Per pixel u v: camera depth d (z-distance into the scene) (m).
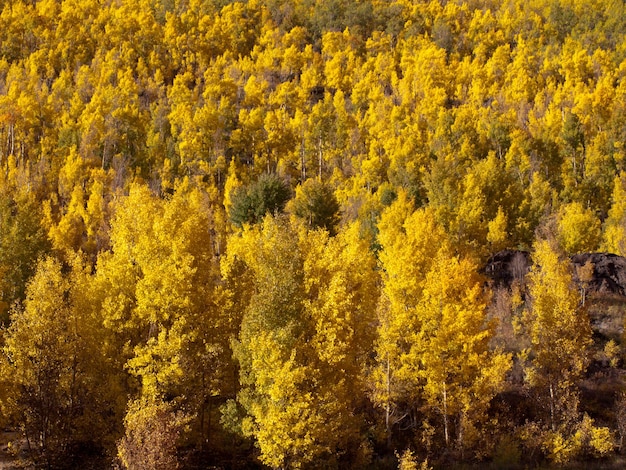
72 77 106.25
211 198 63.00
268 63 124.19
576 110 89.06
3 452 21.41
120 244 22.30
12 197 42.69
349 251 24.39
